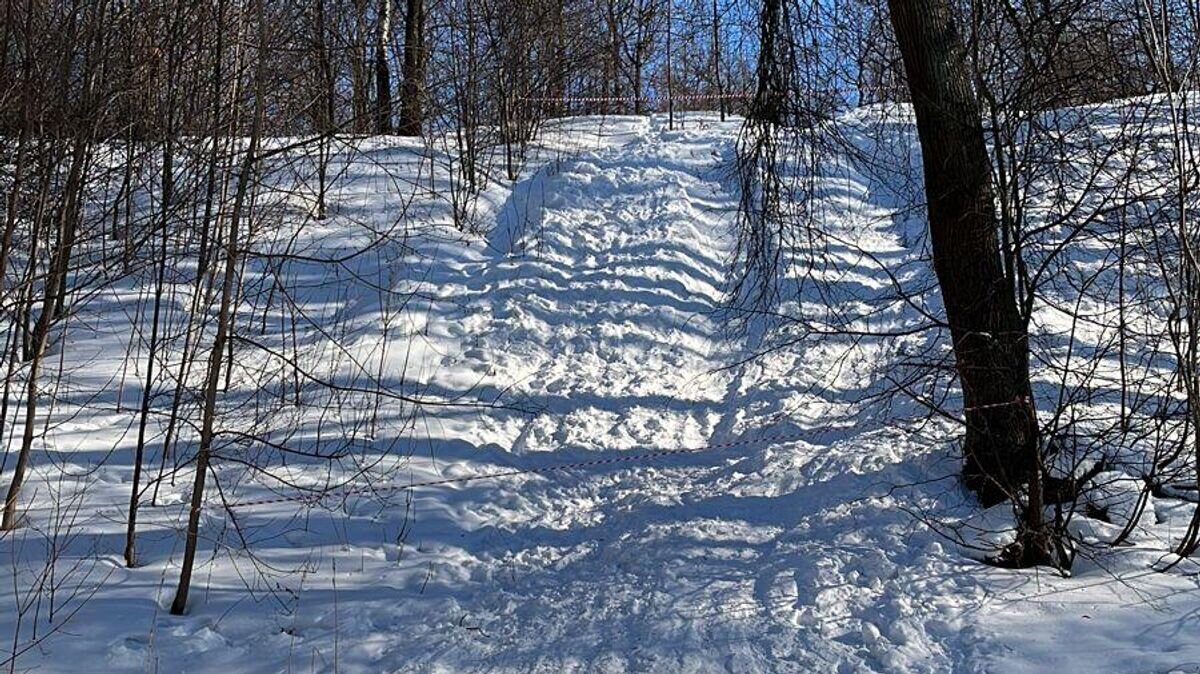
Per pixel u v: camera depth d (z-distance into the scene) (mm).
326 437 8320
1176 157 5297
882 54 7590
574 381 9852
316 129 8133
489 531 7043
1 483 7215
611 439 8703
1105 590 5086
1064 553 5398
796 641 4926
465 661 5141
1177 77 5703
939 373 6938
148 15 7547
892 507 6316
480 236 13359
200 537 6676
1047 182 6676
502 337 10758
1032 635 4730
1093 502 5992
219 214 6688
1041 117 6238
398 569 6410
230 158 6453
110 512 6957
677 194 14742
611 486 7781
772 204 8125
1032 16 6082
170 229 9898
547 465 8234
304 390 9086
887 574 5523
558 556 6562
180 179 8336
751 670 4730
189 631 5559
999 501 6191
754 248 8609
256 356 9516
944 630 4906
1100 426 6836
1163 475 5809
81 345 9758
